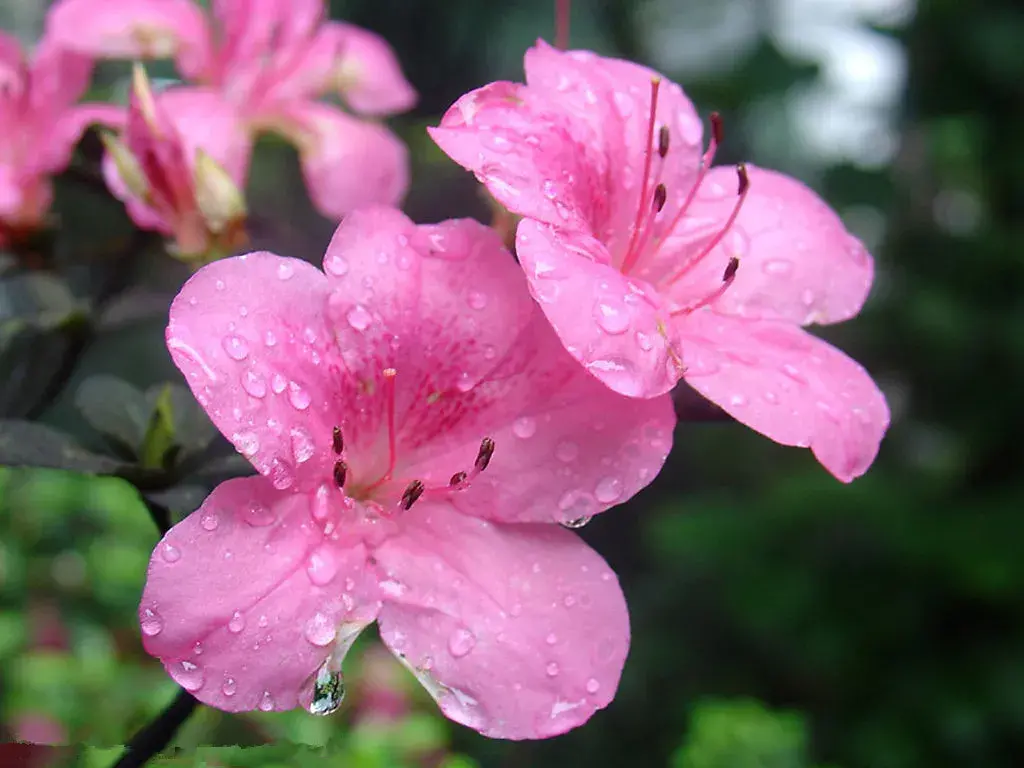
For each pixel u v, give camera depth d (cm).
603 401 12
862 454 13
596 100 14
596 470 12
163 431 13
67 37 19
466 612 12
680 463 66
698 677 52
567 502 12
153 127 16
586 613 12
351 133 22
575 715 12
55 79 19
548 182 12
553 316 11
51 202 18
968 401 48
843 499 44
